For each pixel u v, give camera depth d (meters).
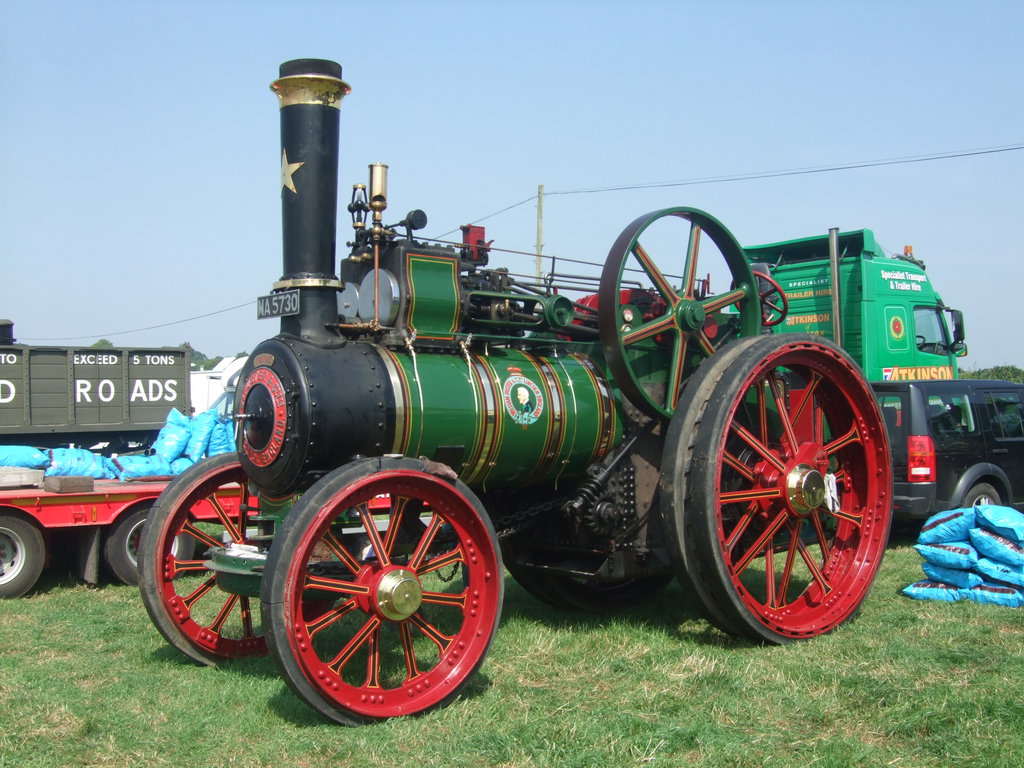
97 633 6.24
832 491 5.86
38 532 7.85
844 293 11.48
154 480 9.00
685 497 5.26
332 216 5.03
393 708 4.25
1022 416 9.77
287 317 5.05
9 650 5.81
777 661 5.06
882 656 5.10
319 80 4.93
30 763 3.86
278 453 4.70
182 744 4.07
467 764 3.79
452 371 5.13
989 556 6.48
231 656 5.41
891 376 11.47
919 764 3.76
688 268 5.95
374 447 4.79
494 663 5.18
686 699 4.50
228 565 4.83
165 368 14.95
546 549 6.11
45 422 13.87
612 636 5.68
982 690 4.49
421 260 5.16
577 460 5.61
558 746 3.93
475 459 5.18
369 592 4.31
